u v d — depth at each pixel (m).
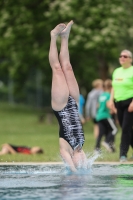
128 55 21.80
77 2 46.25
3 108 81.81
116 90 21.91
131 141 22.05
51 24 48.28
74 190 13.45
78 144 17.53
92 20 46.47
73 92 17.83
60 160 21.84
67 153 17.44
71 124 17.55
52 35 17.88
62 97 17.62
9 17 48.69
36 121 62.94
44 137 38.78
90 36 45.75
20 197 12.48
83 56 54.47
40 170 18.02
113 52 47.03
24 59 54.59
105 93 27.80
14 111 78.56
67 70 17.88
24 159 22.33
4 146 25.56
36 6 48.94
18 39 50.19
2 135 42.38
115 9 46.81
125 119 21.56
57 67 17.80
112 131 27.48
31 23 48.78
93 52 48.56
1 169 18.33
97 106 32.44
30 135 42.03
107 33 45.62
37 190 13.55
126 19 47.38
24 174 17.02
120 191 13.20
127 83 21.61
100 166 19.02
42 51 50.62
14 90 67.19
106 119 27.47
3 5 49.16
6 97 89.19
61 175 16.62
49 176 16.41
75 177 16.09
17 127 54.84
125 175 16.45
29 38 50.12
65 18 46.19
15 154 24.86
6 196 12.66
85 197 12.34
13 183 14.91
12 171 17.81
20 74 62.53
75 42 45.44
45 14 46.94
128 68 21.88
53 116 66.31
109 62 54.16
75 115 17.69
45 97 86.06
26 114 74.56
